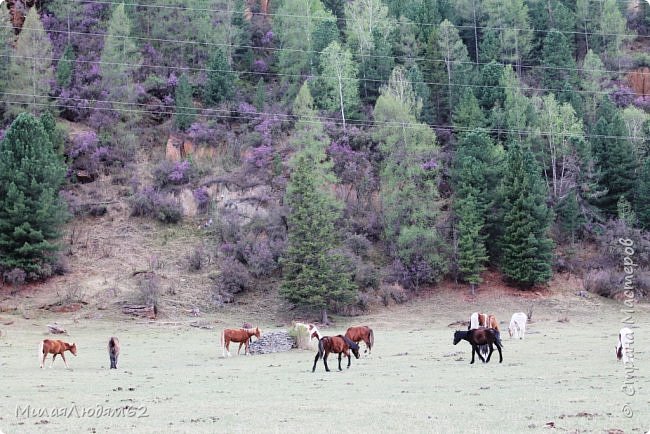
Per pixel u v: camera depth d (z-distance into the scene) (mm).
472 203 81375
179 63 112438
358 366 37031
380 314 75000
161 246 83625
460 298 78938
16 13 114688
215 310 73438
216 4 118000
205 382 32062
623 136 92125
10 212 72875
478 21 127188
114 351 38562
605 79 116375
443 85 105438
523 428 20781
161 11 113750
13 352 47438
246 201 89688
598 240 87562
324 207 76000
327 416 22922
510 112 94375
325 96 101188
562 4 129625
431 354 41969
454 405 24453
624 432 20297
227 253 82000
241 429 21094
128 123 99188
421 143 86062
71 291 72438
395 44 112500
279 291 71938
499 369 33875
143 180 92625
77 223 85938
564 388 27828
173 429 21375
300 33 112375
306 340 47562
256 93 106125
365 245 84062
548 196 88750
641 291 79688
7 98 96438
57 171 78875
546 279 79000
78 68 104375
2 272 73562
